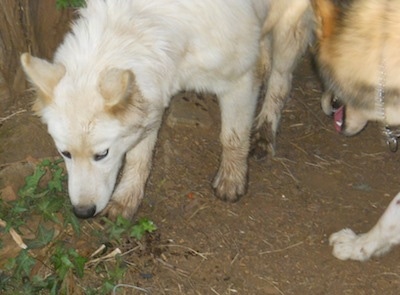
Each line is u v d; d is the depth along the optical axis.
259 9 5.24
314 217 5.81
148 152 5.37
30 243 4.98
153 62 4.64
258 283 5.30
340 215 5.86
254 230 5.64
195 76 5.06
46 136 5.85
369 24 3.67
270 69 6.03
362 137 6.49
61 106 4.36
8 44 5.98
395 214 5.23
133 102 4.44
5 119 6.00
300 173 6.14
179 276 5.26
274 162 6.19
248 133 5.62
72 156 4.59
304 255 5.52
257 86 5.47
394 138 4.59
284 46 5.84
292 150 6.34
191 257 5.39
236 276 5.32
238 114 5.46
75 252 4.99
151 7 4.74
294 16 5.63
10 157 5.68
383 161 6.32
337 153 6.36
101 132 4.42
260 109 6.34
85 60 4.48
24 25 6.09
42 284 4.89
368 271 5.45
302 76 6.98
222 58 4.96
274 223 5.71
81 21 4.67
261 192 5.92
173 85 4.94
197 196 5.79
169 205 5.70
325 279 5.38
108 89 4.28
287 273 5.39
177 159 6.02
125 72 4.26
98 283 5.12
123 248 5.34
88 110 4.35
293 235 5.64
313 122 6.61
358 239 5.48
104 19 4.63
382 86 3.80
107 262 5.23
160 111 4.80
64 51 4.56
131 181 5.48
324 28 3.88
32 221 5.27
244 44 5.04
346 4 3.75
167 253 5.38
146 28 4.65
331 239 5.58
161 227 5.54
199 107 6.43
